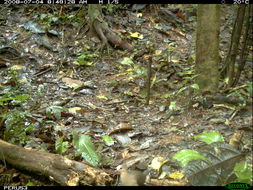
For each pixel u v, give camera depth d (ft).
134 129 11.09
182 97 13.96
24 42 19.08
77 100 14.14
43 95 14.44
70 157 9.19
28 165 8.03
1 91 14.11
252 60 17.87
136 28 22.76
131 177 7.56
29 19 21.24
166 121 11.64
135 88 15.58
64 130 11.02
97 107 13.33
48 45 19.08
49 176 7.75
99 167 8.60
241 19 12.52
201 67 12.46
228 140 9.32
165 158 8.84
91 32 20.65
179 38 22.86
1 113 11.75
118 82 16.07
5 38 19.10
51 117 11.88
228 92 12.48
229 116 10.93
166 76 16.81
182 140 9.86
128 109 13.12
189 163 7.47
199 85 12.61
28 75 16.39
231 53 13.47
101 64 18.38
